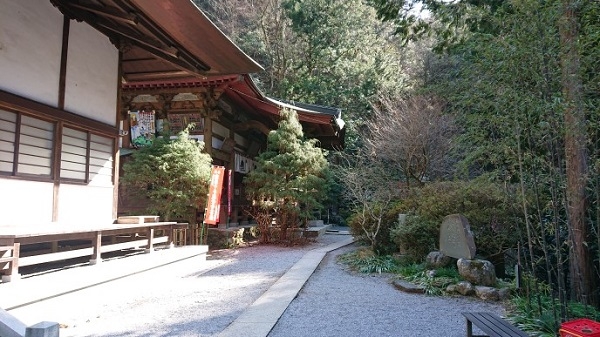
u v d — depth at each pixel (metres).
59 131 5.53
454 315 4.23
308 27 20.86
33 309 3.67
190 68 7.36
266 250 9.71
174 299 5.07
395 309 4.45
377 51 22.09
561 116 3.27
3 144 4.72
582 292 4.13
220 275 6.78
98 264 4.76
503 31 3.59
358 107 20.12
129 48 7.10
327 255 8.95
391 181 11.63
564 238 4.53
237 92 10.87
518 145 3.41
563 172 3.92
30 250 5.38
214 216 8.52
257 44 21.25
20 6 4.94
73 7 5.80
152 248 6.36
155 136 10.52
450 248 5.95
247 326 3.71
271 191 10.08
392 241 7.84
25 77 5.00
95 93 6.35
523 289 4.70
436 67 16.92
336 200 18.88
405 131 11.53
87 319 4.12
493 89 3.50
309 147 10.51
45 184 5.29
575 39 3.26
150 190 9.23
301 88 20.94
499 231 6.09
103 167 6.52
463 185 7.03
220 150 11.25
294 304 4.64
